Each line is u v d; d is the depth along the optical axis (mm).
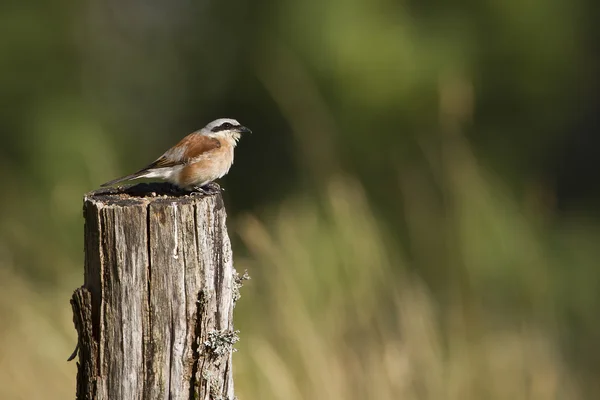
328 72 16719
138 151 21625
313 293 9516
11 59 20109
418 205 12016
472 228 11023
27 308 9797
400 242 15305
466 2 17766
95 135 19812
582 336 12797
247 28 19641
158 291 5039
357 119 16766
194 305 5102
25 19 20484
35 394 8789
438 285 10789
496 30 17906
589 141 20234
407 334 9055
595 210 19438
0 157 19016
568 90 19312
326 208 11031
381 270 9750
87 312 5105
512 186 18250
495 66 18250
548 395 8852
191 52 22109
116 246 5000
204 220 5109
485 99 18516
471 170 11688
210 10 21391
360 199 10594
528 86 18438
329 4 17047
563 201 20031
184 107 22406
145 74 23828
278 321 9203
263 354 8562
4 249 12188
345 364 8789
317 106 16547
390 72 16688
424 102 16828
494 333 9695
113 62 23625
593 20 19750
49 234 12938
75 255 12930
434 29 17500
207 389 5168
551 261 13742
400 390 8570
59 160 18812
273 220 11578
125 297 5027
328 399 8398
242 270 10234
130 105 22984
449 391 8781
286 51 17125
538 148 19219
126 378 5078
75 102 20438
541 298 10844
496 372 8992
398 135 16844
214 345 5148
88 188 14469
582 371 11203
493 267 10914
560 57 18578
